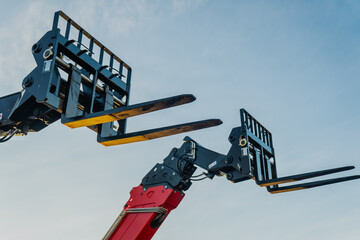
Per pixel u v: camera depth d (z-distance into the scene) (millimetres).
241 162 6199
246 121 6559
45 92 5180
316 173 5867
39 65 5492
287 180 6082
